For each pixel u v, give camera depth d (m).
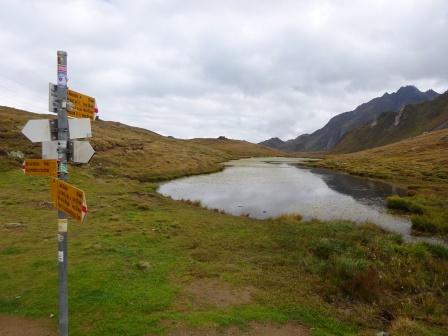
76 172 44.38
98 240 17.97
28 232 19.14
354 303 11.60
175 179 60.19
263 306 10.98
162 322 9.70
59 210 6.78
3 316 10.06
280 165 109.50
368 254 16.22
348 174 76.00
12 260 14.69
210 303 11.12
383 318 10.60
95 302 10.85
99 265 14.10
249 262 15.46
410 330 9.50
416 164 85.25
